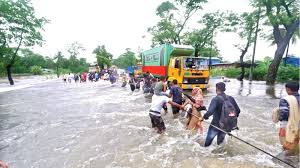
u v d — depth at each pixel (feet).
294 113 16.28
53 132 25.94
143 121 29.40
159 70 72.69
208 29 103.55
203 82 58.39
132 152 19.22
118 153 19.11
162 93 24.45
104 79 131.85
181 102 30.55
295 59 128.26
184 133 23.63
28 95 63.67
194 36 108.78
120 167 16.49
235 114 17.62
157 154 18.61
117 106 41.11
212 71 145.28
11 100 54.03
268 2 72.59
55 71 261.65
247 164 16.24
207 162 16.78
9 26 92.68
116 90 70.64
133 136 23.39
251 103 41.29
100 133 24.82
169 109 36.78
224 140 19.43
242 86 73.92
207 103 40.70
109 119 31.17
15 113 37.63
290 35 80.18
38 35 100.99
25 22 95.50
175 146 20.21
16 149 20.98
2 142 22.95
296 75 91.45
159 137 22.79
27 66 287.28
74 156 18.88
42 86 97.19
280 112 16.93
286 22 71.92
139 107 39.70
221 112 17.63
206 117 18.03
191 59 57.41
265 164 16.16
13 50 103.45
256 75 111.24
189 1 108.78
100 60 276.62
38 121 31.53
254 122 27.94
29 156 19.29
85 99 51.52
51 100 51.88
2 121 31.89
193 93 24.35
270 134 23.09
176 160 17.35
